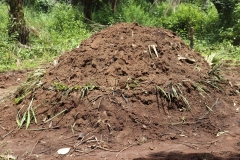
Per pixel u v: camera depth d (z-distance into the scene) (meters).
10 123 5.00
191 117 4.93
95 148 4.29
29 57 10.09
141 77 5.20
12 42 10.82
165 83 5.14
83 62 5.49
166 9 17.88
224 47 11.45
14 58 9.76
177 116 4.89
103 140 4.43
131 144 4.37
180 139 4.52
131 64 5.36
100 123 4.62
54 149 4.32
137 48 5.55
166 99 4.99
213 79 5.74
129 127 4.60
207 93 5.39
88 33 13.23
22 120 4.90
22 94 5.55
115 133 4.53
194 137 4.58
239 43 12.69
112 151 4.21
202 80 5.55
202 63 6.02
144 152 4.15
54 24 14.41
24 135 4.71
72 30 13.34
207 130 4.76
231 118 5.05
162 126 4.69
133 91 4.97
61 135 4.60
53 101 5.06
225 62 9.45
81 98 4.92
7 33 11.27
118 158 4.02
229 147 4.34
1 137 4.73
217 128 4.80
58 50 10.55
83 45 5.82
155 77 5.22
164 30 6.13
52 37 12.38
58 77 5.46
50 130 4.73
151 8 18.67
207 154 4.06
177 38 6.14
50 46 10.94
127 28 5.91
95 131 4.56
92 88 4.99
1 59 9.61
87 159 4.02
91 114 4.73
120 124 4.63
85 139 4.46
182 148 4.29
